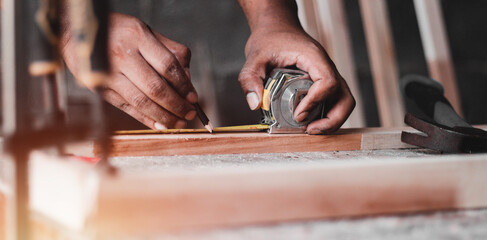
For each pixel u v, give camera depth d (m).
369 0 2.18
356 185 0.47
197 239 0.40
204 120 1.00
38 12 0.47
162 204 0.41
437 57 2.27
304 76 0.98
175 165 0.73
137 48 1.00
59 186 0.44
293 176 0.45
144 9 2.54
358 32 2.97
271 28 1.14
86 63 0.41
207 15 2.63
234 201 0.43
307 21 2.03
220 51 2.67
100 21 0.40
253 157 0.87
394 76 2.17
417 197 0.49
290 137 0.98
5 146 0.41
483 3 3.28
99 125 0.43
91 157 0.79
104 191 0.40
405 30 3.12
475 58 3.31
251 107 1.02
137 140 0.87
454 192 0.50
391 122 2.13
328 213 0.46
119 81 1.02
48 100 0.48
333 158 0.86
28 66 0.47
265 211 0.44
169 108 1.00
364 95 3.01
